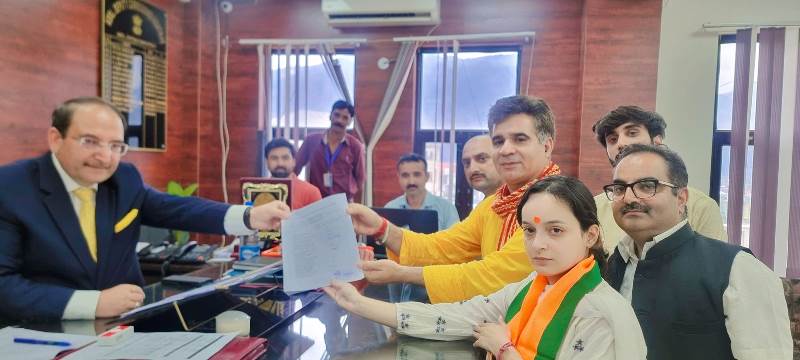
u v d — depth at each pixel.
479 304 1.14
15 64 3.16
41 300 1.24
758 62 3.80
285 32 4.74
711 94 3.92
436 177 4.57
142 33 4.16
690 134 3.96
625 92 3.93
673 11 3.94
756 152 3.81
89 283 1.52
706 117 3.94
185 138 4.74
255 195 1.98
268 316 1.24
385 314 1.13
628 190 1.24
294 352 1.03
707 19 3.90
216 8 4.79
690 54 3.94
